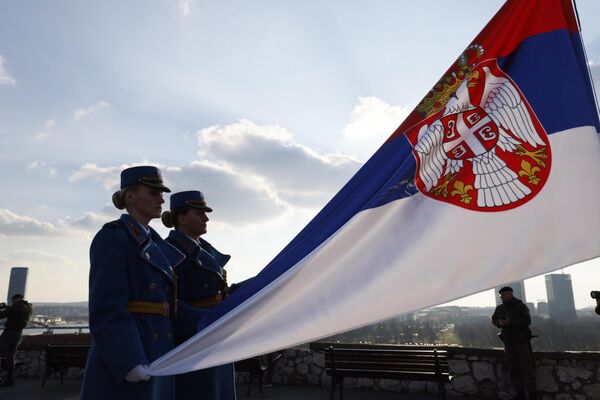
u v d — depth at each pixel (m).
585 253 1.78
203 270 3.32
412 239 1.99
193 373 3.04
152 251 2.60
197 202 3.38
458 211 2.01
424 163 2.14
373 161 2.26
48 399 7.75
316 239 2.16
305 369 8.98
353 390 8.33
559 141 2.00
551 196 1.92
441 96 2.27
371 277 1.95
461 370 7.83
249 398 7.55
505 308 7.29
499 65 2.22
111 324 2.22
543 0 2.23
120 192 2.72
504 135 2.09
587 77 2.12
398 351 6.95
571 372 7.18
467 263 1.89
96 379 2.28
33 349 10.62
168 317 2.61
